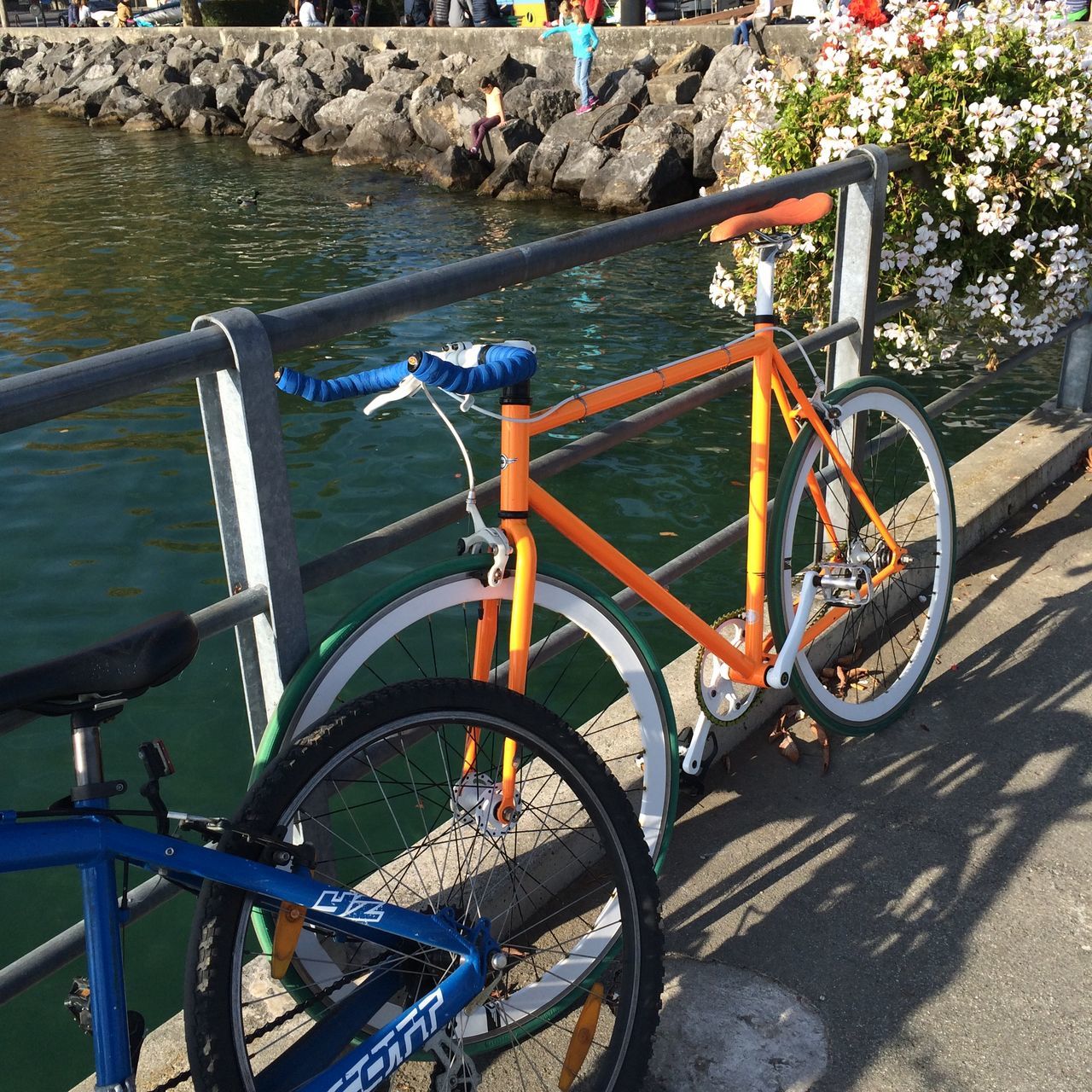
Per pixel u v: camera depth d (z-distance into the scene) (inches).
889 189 153.6
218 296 537.3
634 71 840.3
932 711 126.1
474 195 809.5
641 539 274.4
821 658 130.9
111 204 786.2
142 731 207.8
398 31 1098.1
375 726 68.7
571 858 100.7
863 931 96.4
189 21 1491.1
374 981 71.7
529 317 459.5
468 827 85.5
